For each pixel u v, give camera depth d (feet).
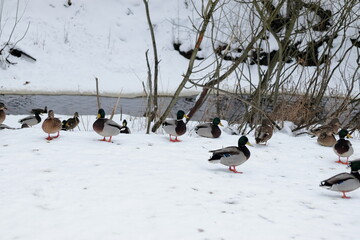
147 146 31.27
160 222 17.98
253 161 30.32
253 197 22.15
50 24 84.12
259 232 17.76
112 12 90.79
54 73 75.25
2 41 75.87
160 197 20.89
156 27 90.48
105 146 30.14
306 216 20.03
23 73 73.61
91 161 26.16
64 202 19.48
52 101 65.05
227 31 85.66
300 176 27.40
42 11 85.81
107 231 16.87
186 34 88.17
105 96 69.82
